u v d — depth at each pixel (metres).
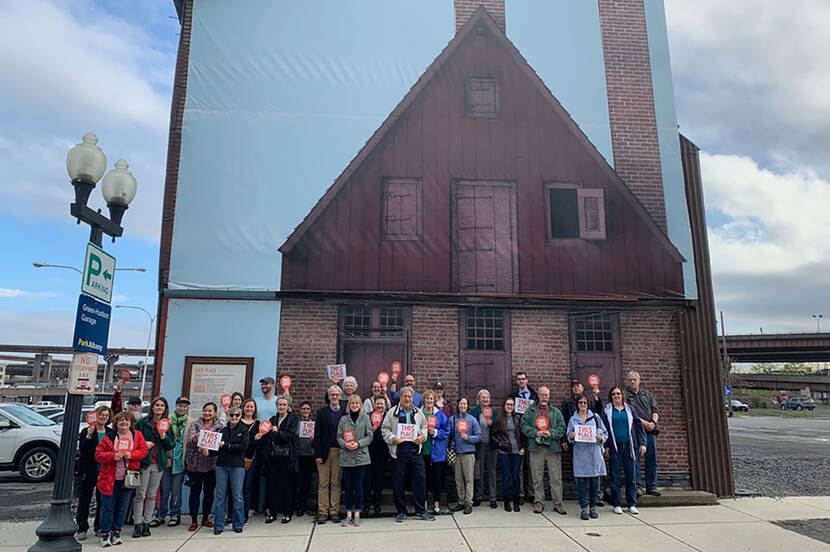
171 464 7.65
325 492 7.71
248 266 9.50
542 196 10.20
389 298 9.56
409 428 7.64
